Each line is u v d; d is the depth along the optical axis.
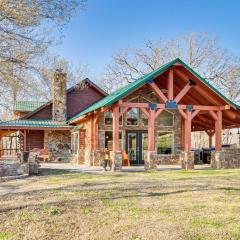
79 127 23.97
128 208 7.83
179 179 13.12
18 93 18.03
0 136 27.83
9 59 15.89
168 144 23.31
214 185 11.21
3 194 10.09
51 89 27.92
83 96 29.98
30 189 11.02
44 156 26.11
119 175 15.12
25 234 6.14
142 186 11.12
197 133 42.81
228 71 40.38
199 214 7.12
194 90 20.11
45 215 7.36
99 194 9.69
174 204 8.16
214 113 19.95
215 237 5.59
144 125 23.16
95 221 6.80
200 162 25.22
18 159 17.91
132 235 5.84
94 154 21.64
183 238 5.57
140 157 23.03
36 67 16.86
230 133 38.00
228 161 19.77
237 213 7.18
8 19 14.38
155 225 6.36
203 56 41.47
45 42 18.33
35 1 14.48
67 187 11.19
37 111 28.25
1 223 6.86
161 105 18.69
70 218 7.08
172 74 18.94
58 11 15.11
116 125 17.86
